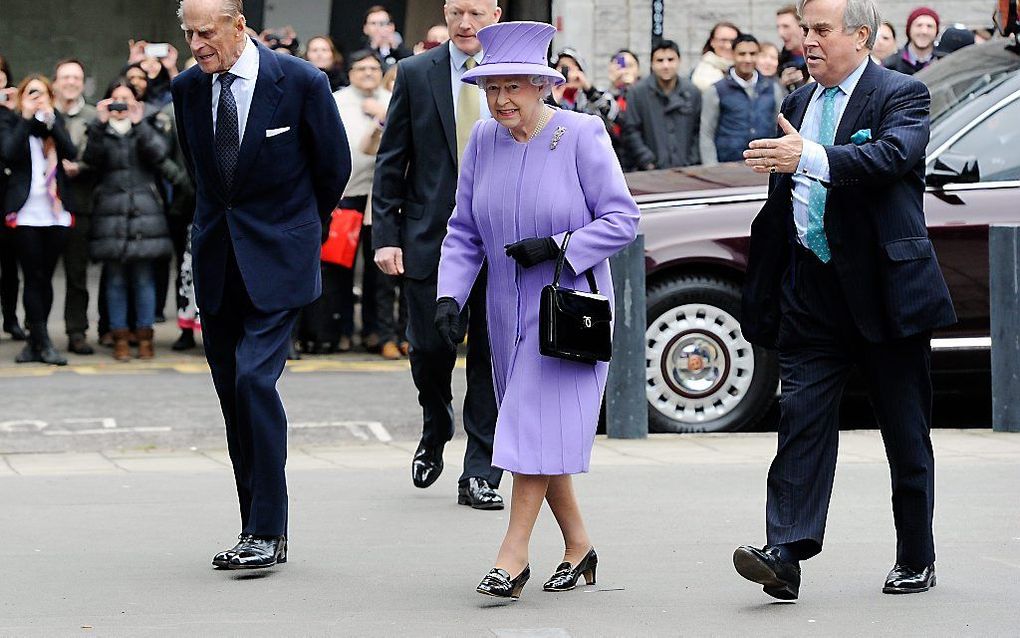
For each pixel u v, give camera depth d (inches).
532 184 462.0
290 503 606.2
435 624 436.8
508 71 452.1
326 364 1003.3
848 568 502.0
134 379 930.7
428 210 598.9
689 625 435.2
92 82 1667.1
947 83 821.9
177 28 1673.2
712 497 612.7
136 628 432.8
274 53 499.2
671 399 773.3
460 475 663.1
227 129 492.7
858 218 446.9
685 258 762.8
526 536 462.3
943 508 588.4
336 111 501.7
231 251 499.2
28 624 436.8
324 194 509.0
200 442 756.6
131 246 994.1
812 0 445.4
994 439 744.3
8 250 1101.7
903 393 459.2
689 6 1448.1
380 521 574.2
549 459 455.5
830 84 449.4
